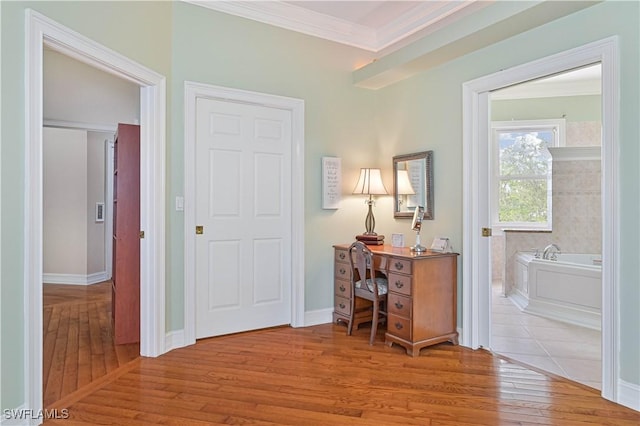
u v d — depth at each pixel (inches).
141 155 114.8
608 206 90.2
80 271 222.2
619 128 88.4
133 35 105.3
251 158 139.3
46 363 110.3
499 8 102.0
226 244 134.9
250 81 135.3
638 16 85.2
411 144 147.2
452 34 115.4
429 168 138.5
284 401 89.4
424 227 141.7
